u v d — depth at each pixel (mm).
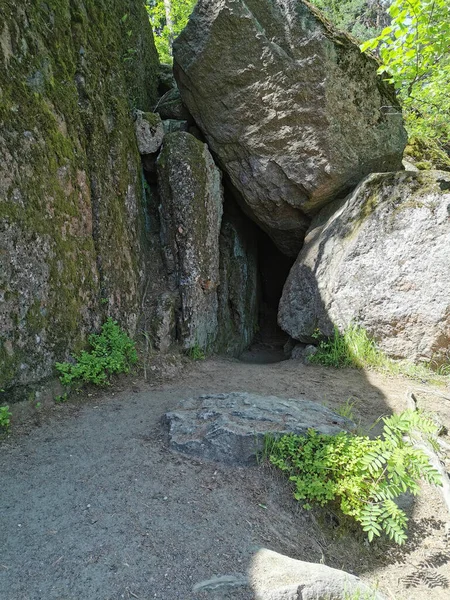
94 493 2715
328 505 2910
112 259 5070
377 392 4793
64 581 2039
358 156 6586
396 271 5426
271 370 5660
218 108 6762
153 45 8531
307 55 6090
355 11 14680
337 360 5594
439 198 5352
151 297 5906
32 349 3834
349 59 6281
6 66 3707
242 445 3162
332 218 6555
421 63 6816
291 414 3557
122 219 5367
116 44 5953
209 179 6324
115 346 4758
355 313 5664
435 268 5203
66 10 4652
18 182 3738
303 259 6613
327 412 3834
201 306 6184
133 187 5715
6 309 3596
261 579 2146
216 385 4918
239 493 2885
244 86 6508
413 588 2514
